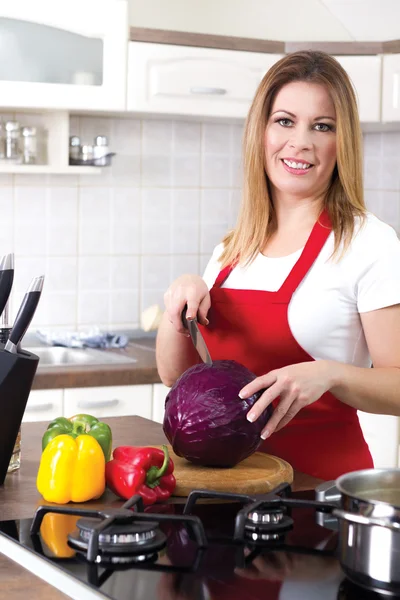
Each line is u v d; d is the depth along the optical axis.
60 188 3.62
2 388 1.49
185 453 1.56
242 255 1.94
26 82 3.10
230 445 1.52
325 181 1.86
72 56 3.15
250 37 3.63
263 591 1.06
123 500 1.45
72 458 1.42
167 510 1.40
